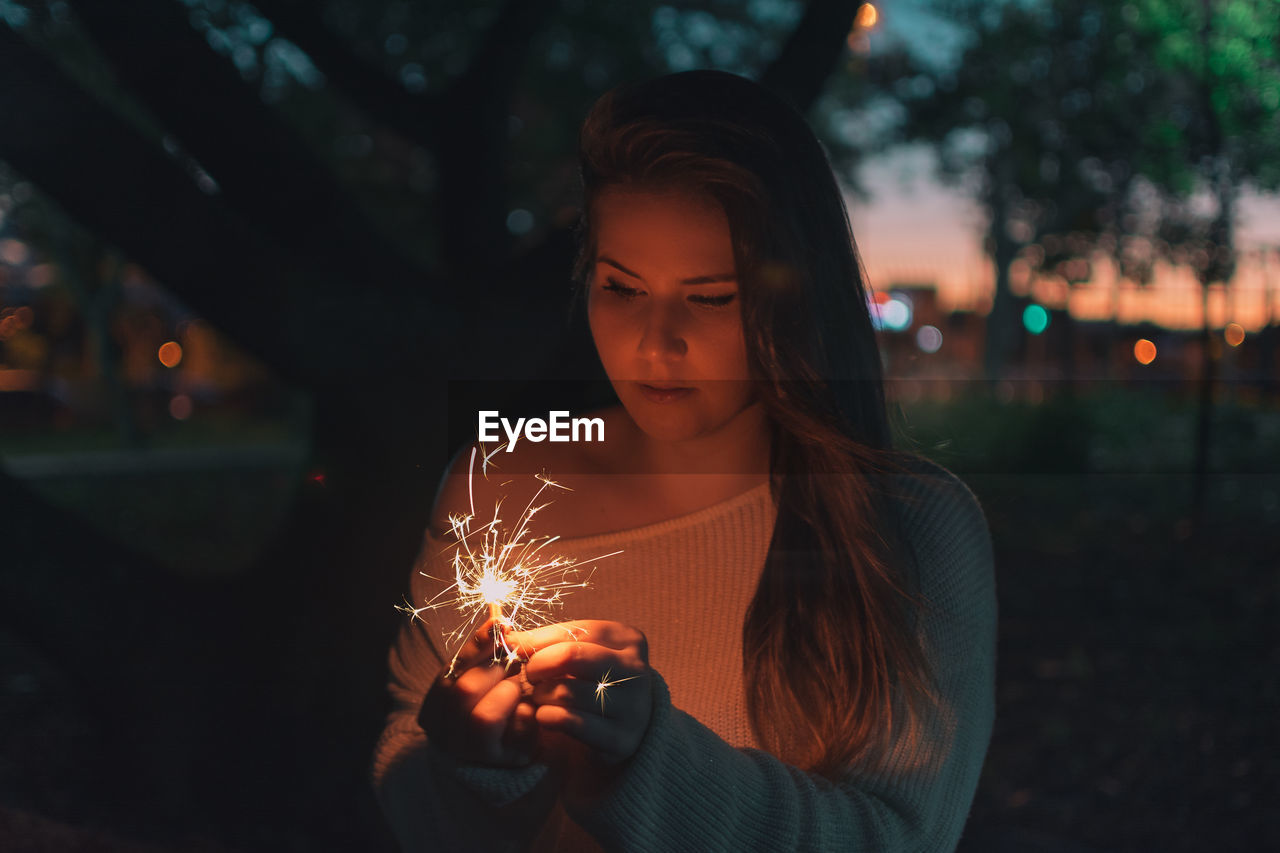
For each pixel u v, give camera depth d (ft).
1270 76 33.35
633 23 32.40
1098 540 31.42
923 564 3.83
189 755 12.16
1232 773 16.12
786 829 3.18
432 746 3.15
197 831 11.59
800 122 3.62
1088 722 18.26
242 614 12.37
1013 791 16.34
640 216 3.38
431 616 4.12
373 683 11.78
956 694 3.80
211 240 10.75
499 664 3.10
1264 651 21.33
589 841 3.75
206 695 12.25
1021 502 36.42
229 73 11.35
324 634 11.84
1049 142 48.26
